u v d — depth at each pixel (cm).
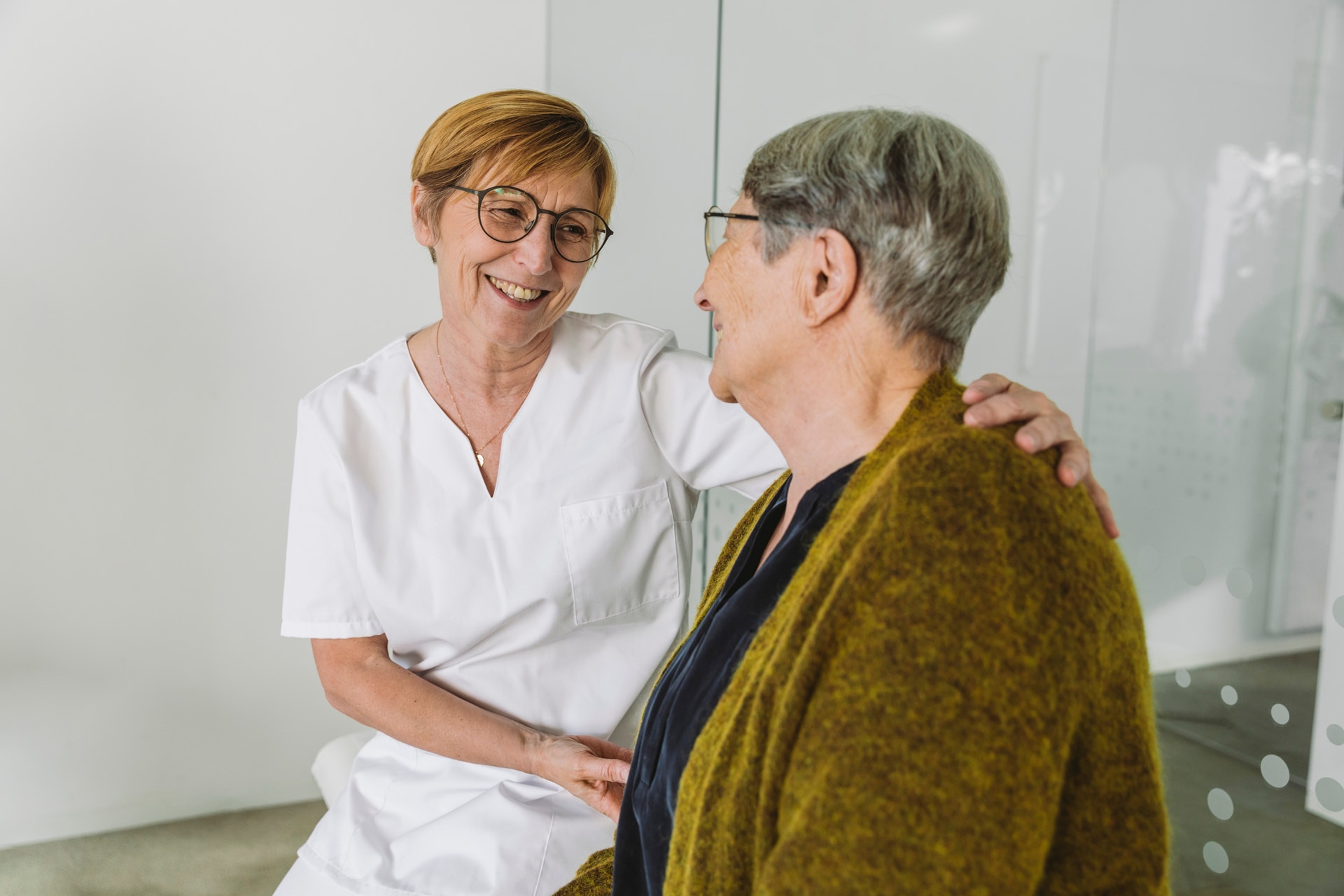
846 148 67
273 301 247
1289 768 98
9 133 220
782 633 60
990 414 61
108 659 242
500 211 110
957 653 49
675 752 74
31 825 239
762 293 72
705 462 129
